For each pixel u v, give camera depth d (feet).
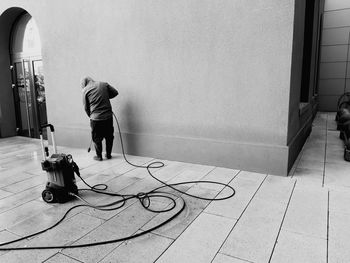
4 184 12.99
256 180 12.44
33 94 23.16
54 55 19.07
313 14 19.63
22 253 7.74
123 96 16.79
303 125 18.01
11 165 15.96
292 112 13.50
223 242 7.97
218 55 13.58
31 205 10.69
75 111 19.01
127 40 16.03
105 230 8.77
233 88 13.50
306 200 10.39
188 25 14.07
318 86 33.58
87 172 14.14
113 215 9.73
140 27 15.47
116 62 16.67
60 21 18.30
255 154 13.34
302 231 8.39
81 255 7.58
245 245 7.80
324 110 34.55
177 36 14.46
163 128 15.78
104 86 15.64
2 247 8.02
